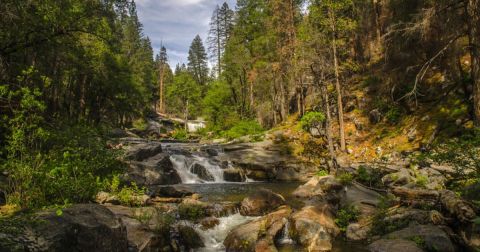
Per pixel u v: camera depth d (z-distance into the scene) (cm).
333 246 946
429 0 1841
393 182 1443
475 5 1388
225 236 1059
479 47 1375
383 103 2489
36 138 909
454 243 827
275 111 4084
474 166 1095
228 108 4688
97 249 601
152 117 7100
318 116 2317
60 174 907
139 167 1988
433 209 977
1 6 1102
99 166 1121
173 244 925
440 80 2167
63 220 575
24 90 841
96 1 1342
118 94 3672
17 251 470
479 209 855
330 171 2116
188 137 5544
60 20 1217
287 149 2691
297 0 3531
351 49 3145
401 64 2420
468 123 1684
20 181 805
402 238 852
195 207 1203
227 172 2380
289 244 984
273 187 1984
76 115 3200
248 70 4541
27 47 1249
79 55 1934
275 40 3856
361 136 2427
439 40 1988
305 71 2670
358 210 1140
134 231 852
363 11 2983
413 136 1983
